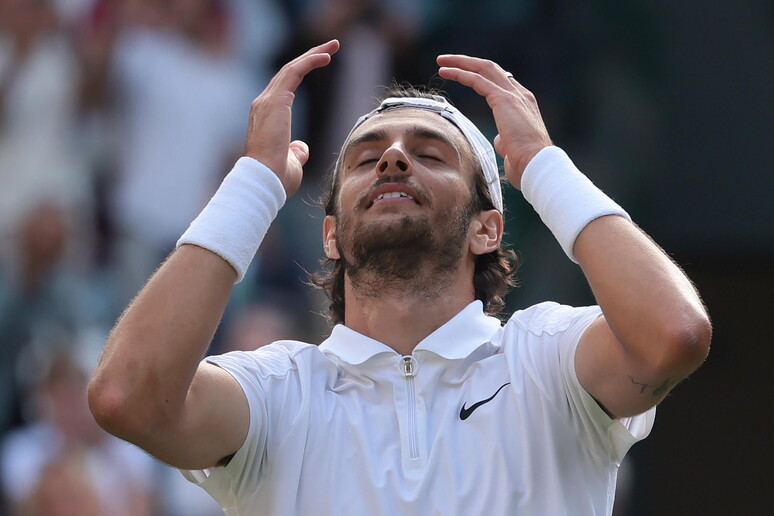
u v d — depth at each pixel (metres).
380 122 12.84
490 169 13.18
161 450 10.82
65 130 27.39
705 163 26.25
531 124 12.01
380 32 28.20
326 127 27.66
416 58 28.19
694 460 26.59
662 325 10.27
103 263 26.61
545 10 27.77
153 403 10.53
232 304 25.12
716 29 26.20
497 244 12.93
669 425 26.75
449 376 11.63
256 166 11.58
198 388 10.88
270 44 28.69
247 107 28.30
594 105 27.05
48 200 26.53
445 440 11.09
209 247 11.03
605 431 11.17
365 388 11.62
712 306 26.38
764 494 26.47
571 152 27.00
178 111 27.42
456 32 28.06
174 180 27.27
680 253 26.28
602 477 11.20
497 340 11.98
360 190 12.23
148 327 10.67
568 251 11.17
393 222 11.92
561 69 27.44
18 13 27.73
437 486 10.90
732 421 26.45
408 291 12.09
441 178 12.23
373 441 11.24
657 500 26.58
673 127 26.38
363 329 12.34
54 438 22.31
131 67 27.44
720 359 26.50
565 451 11.05
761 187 25.94
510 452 10.98
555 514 10.75
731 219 26.05
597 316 11.26
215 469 11.40
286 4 28.69
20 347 24.56
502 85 12.38
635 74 26.83
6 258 25.78
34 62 27.66
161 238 27.08
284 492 11.09
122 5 27.81
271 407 11.43
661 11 26.58
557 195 11.30
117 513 22.17
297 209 26.81
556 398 11.12
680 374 10.50
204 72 27.88
